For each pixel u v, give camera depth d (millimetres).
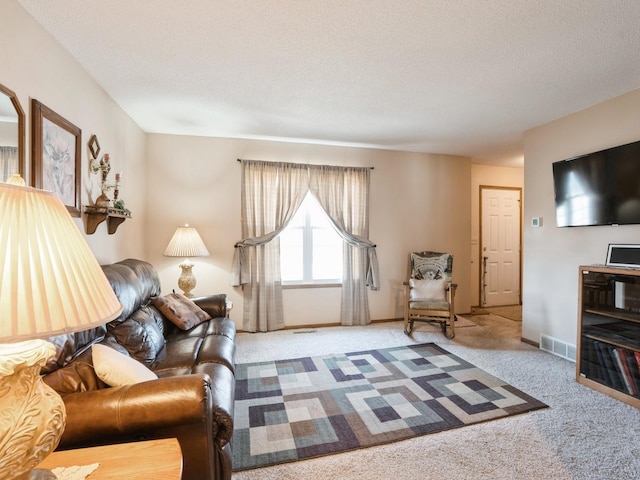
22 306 581
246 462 1639
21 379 651
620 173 2596
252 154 4027
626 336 2330
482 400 2254
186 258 3799
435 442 1804
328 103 2885
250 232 3949
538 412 2105
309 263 4293
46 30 1840
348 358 3064
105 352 1316
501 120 3293
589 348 2490
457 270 4805
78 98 2211
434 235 4695
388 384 2512
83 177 2285
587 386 2463
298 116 3199
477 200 5242
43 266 624
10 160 1554
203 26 1815
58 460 860
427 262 4312
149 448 928
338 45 1994
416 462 1645
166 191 3803
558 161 3184
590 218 2834
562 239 3162
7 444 609
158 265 3785
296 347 3379
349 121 3346
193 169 3867
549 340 3258
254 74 2367
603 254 2795
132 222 3287
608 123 2766
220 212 3939
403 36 1895
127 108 3004
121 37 1919
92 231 2355
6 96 1528
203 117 3238
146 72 2340
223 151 3943
